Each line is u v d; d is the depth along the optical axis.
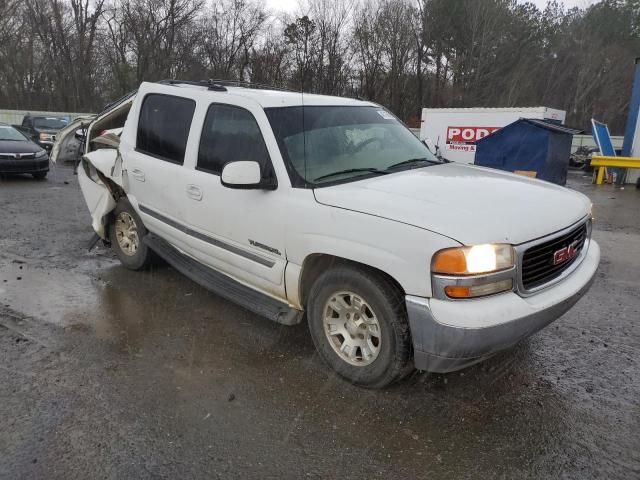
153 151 4.81
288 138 3.71
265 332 4.18
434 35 41.50
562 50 48.53
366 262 3.05
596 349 3.94
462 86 42.44
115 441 2.81
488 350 2.80
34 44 43.88
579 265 3.50
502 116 16.69
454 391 3.32
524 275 2.97
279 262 3.62
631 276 5.86
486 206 3.10
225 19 42.16
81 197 10.63
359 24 38.34
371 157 3.96
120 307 4.68
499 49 43.38
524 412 3.11
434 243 2.77
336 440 2.85
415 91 41.44
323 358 3.53
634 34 49.72
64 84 42.72
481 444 2.83
